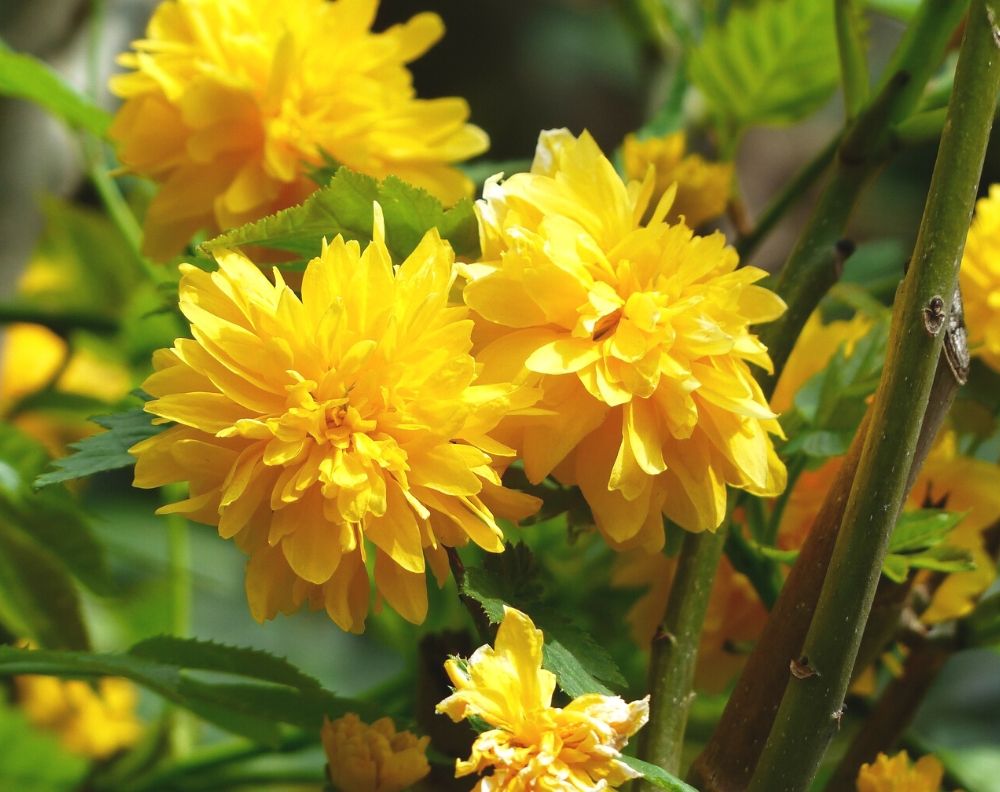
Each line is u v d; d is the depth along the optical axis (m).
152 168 0.49
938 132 0.46
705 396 0.43
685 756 0.52
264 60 0.49
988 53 0.42
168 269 0.52
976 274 0.49
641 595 0.52
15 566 0.50
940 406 0.43
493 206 0.44
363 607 0.43
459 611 0.51
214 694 0.46
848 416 0.47
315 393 0.43
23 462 0.51
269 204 0.49
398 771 0.44
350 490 0.42
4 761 0.53
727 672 0.48
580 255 0.43
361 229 0.45
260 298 0.43
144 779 0.54
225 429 0.42
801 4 0.53
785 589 0.44
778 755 0.42
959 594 0.48
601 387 0.43
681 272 0.44
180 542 0.55
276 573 0.43
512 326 0.43
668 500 0.44
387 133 0.49
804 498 0.48
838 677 0.42
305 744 0.52
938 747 0.51
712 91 0.55
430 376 0.43
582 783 0.41
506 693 0.42
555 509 0.45
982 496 0.47
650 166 0.44
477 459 0.43
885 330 0.48
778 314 0.44
